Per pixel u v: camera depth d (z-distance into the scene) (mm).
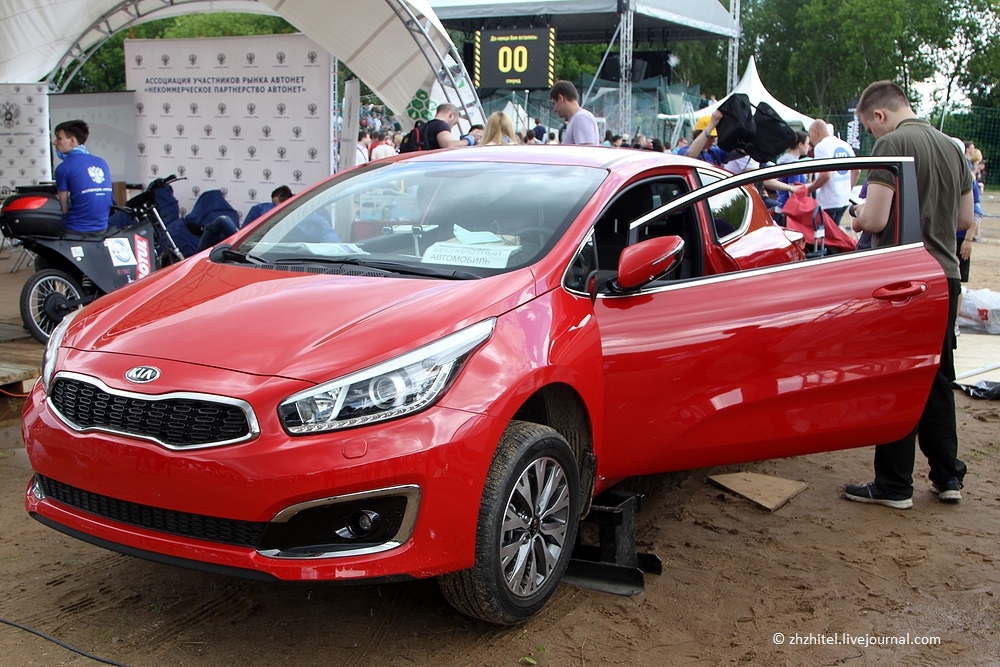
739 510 4438
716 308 3654
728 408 3674
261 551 2668
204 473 2650
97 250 7160
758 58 54781
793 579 3654
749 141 7762
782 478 4836
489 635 3117
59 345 3207
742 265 4148
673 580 3615
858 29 46250
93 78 34656
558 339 3135
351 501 2654
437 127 9016
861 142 26062
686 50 50469
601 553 3574
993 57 45844
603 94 26453
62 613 3195
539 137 15992
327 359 2750
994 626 3309
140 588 3404
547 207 3629
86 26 13320
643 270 3340
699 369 3590
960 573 3754
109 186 7449
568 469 3193
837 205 9781
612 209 3934
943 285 4066
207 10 13930
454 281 3229
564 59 40062
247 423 2654
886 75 47219
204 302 3225
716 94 54000
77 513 2959
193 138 11797
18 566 3564
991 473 5078
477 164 4078
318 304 3080
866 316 3900
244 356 2807
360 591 3432
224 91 11531
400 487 2682
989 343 8281
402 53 11430
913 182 4152
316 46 11031
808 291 3838
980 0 45844
